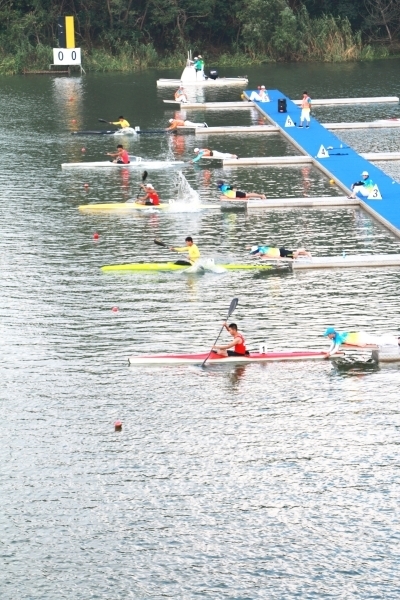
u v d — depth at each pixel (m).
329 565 63.16
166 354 89.00
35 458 74.19
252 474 71.94
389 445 75.12
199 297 101.75
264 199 135.00
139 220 128.62
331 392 83.06
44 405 81.44
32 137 178.62
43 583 61.94
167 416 79.62
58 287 104.81
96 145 172.12
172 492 70.12
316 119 191.62
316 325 94.38
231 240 119.50
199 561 63.62
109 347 91.00
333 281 105.75
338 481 71.00
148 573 62.72
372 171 149.88
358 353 89.50
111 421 78.94
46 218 129.75
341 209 133.25
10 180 149.50
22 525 66.94
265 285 104.88
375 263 110.38
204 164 158.88
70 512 68.12
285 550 64.44
